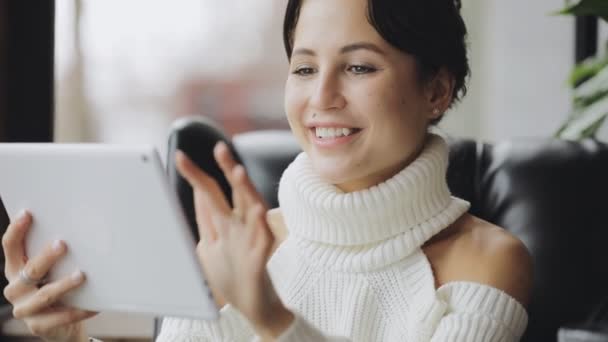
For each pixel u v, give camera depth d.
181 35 3.28
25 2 2.62
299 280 1.26
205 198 0.89
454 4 1.27
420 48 1.19
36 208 1.01
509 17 3.35
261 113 3.37
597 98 2.04
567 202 1.67
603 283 1.63
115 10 3.17
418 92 1.22
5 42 2.60
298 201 1.26
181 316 0.96
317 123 1.19
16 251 1.05
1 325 2.40
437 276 1.22
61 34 2.91
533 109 3.34
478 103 3.47
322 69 1.18
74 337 1.15
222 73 3.34
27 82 2.64
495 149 1.77
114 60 3.18
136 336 2.35
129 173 0.91
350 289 1.22
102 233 0.97
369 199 1.20
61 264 1.03
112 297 1.00
